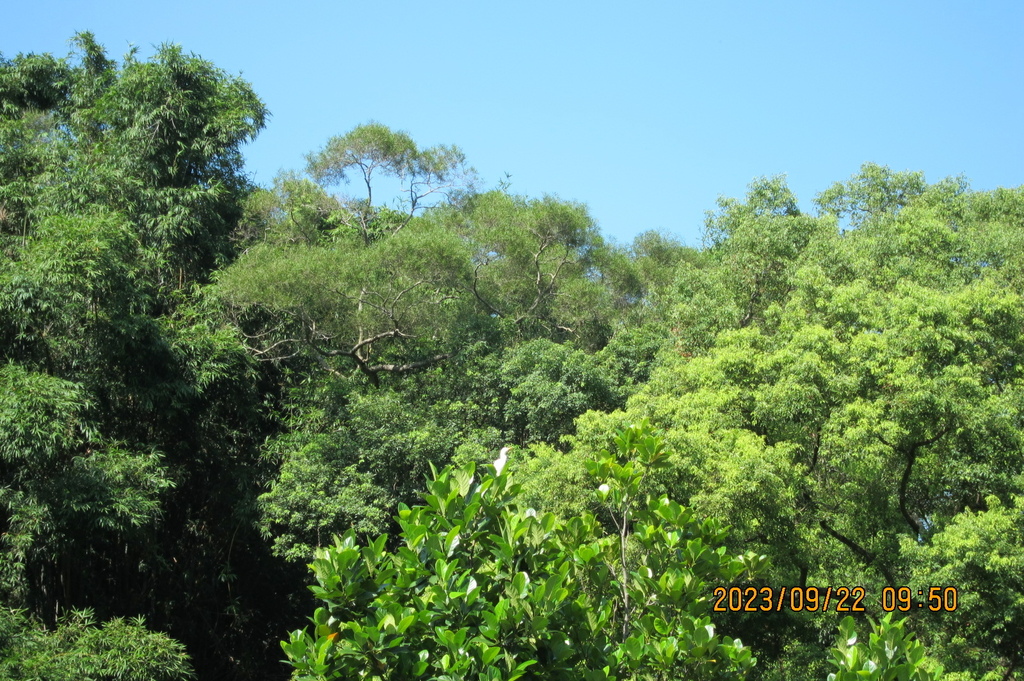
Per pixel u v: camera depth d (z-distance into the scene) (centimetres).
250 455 2122
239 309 2116
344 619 668
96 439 1612
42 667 1285
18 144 2125
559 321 2708
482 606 658
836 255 1950
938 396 1387
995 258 1947
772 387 1496
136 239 1862
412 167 2684
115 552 1902
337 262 2073
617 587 779
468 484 732
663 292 2522
